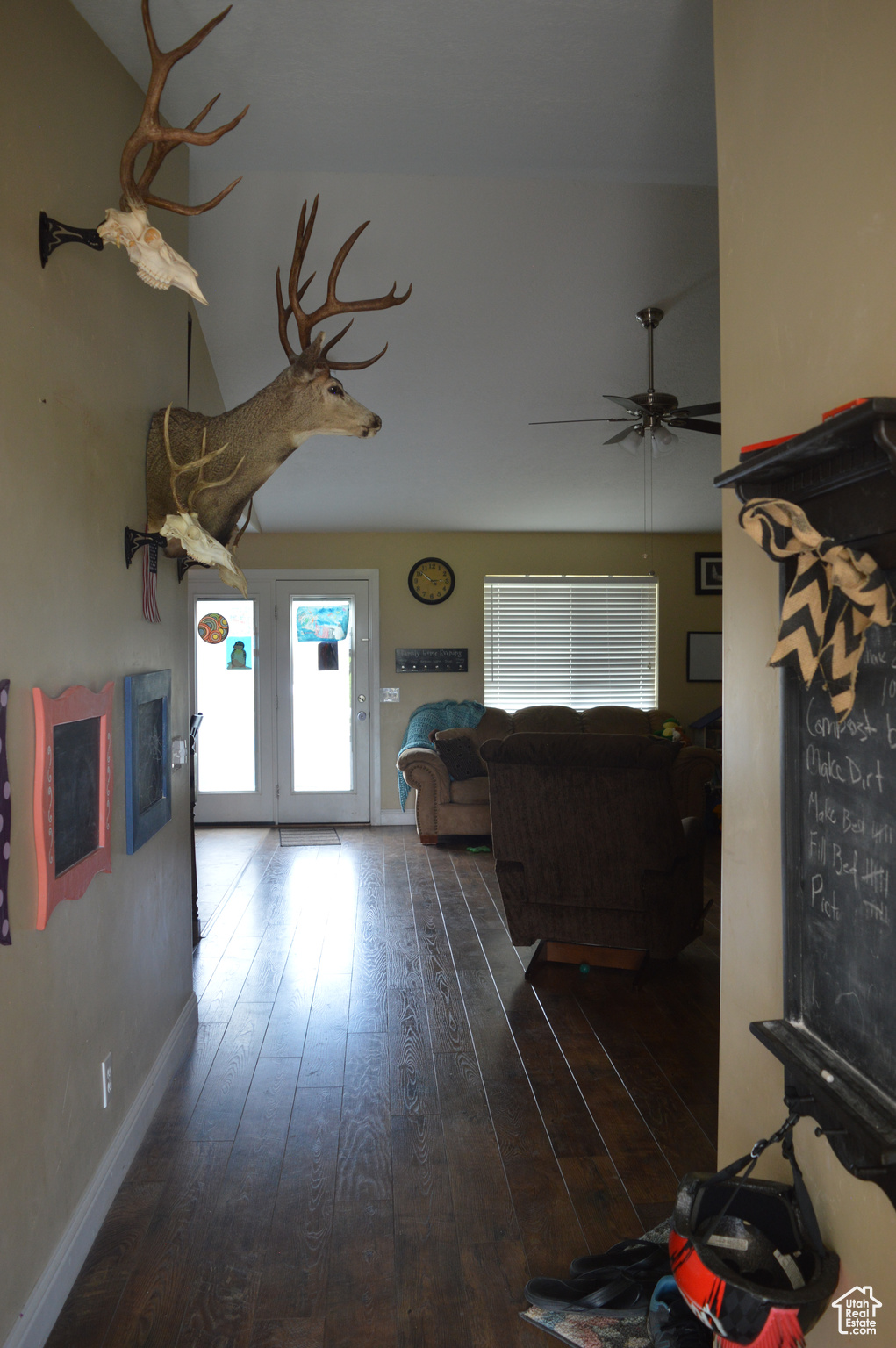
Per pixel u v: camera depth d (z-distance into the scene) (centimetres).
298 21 231
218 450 260
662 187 355
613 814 348
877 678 126
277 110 285
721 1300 133
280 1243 210
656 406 393
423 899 506
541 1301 188
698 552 727
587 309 429
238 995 364
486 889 526
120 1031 239
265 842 649
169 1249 207
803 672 126
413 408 513
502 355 463
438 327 439
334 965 399
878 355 127
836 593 125
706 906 399
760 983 172
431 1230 215
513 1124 264
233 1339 180
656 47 246
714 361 469
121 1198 227
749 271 171
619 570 722
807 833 149
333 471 591
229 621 703
